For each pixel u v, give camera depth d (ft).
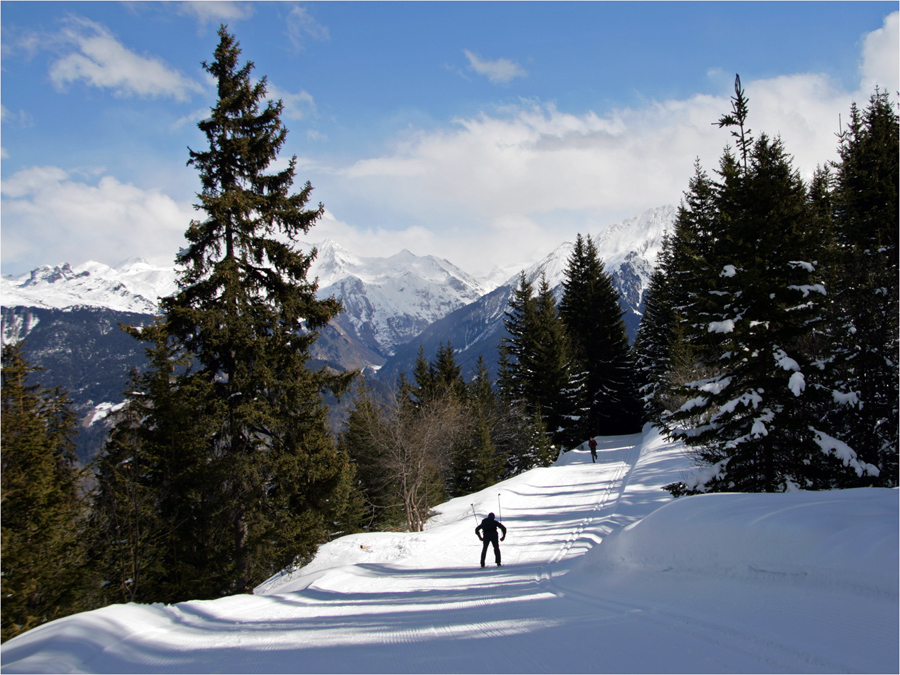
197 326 63.46
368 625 22.43
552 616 20.92
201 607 29.53
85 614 23.04
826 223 79.36
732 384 49.93
